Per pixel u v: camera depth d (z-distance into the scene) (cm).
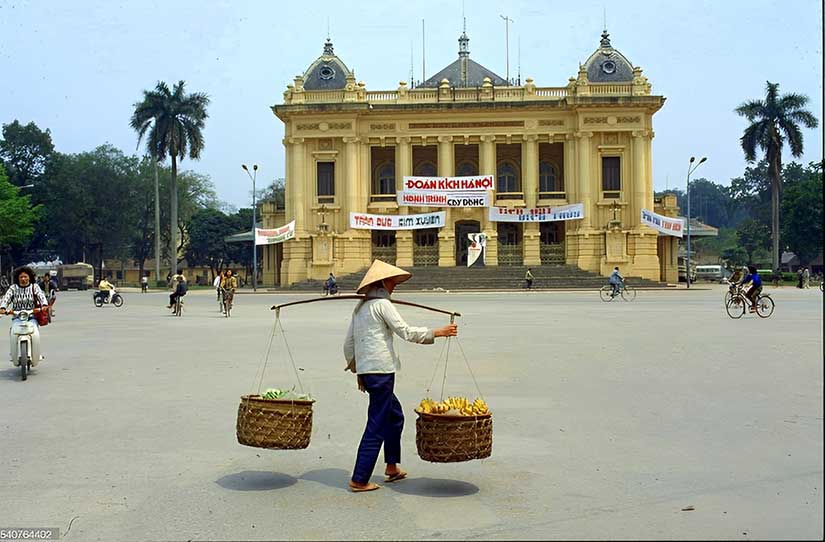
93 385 1332
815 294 4988
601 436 904
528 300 4412
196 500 689
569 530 594
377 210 6825
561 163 7194
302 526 617
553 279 6303
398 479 740
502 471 766
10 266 9450
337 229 6806
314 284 6544
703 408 1059
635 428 942
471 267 6581
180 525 625
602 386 1253
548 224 7031
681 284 7512
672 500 662
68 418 1052
